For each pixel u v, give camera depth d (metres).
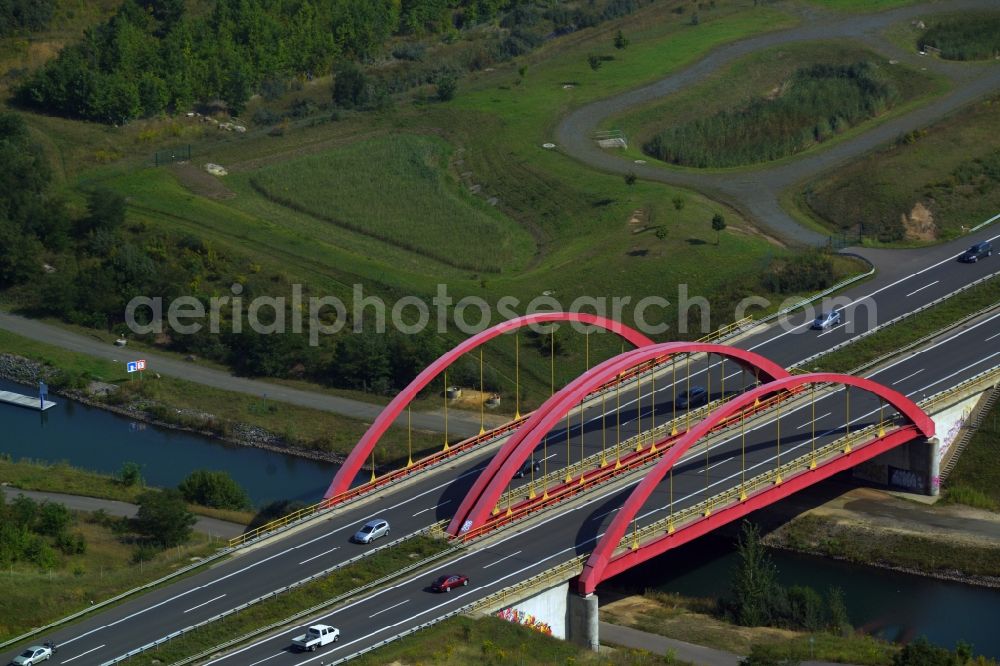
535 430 147.75
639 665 128.00
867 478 176.38
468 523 144.75
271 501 174.62
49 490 172.62
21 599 134.38
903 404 167.12
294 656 121.25
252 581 137.50
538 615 133.00
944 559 157.50
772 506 170.25
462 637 124.88
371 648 121.25
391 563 139.38
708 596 150.00
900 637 140.88
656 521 145.50
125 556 152.38
